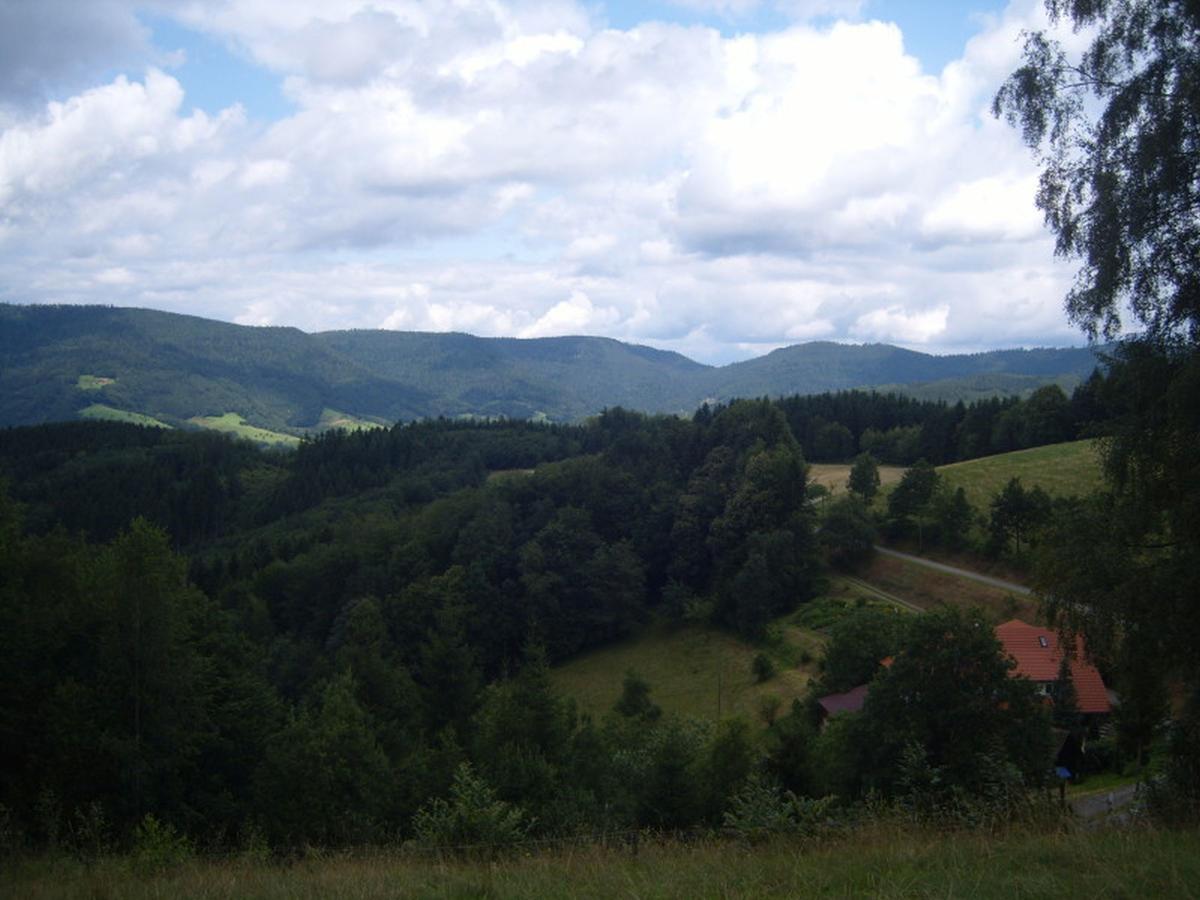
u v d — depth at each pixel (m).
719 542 76.25
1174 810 11.52
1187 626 15.49
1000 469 80.00
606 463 96.88
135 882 10.62
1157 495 16.28
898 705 24.17
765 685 56.00
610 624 76.94
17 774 20.05
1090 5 16.86
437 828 13.26
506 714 31.39
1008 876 8.20
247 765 26.14
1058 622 18.11
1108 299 16.81
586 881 9.23
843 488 91.06
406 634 68.94
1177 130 15.52
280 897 9.18
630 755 30.98
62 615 22.89
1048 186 17.67
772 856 10.30
